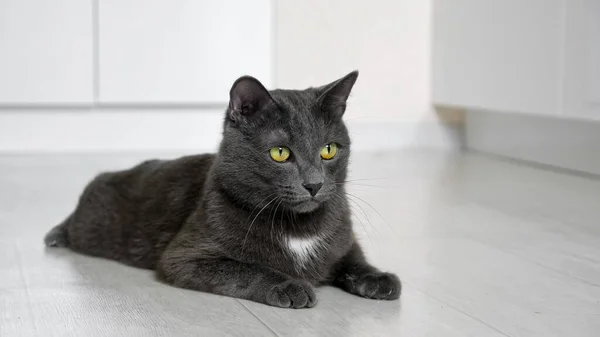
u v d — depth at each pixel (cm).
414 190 333
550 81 363
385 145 473
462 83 442
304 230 188
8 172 367
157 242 208
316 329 163
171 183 215
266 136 181
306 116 183
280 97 187
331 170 188
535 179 362
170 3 430
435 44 468
